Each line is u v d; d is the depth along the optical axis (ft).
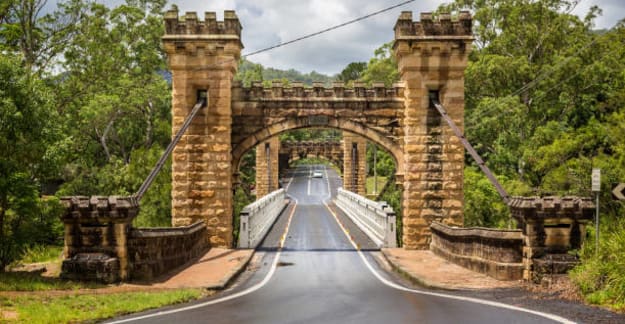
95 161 178.60
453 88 85.51
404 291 51.78
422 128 86.12
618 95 135.23
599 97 157.69
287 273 65.77
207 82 86.48
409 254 79.25
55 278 55.52
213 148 86.69
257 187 202.59
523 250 54.85
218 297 49.26
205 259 74.59
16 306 40.81
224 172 86.63
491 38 180.24
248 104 90.07
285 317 38.96
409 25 85.25
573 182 107.76
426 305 42.98
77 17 150.92
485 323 35.29
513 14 167.53
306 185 299.38
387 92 89.97
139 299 45.37
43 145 57.62
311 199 236.22
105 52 162.91
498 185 66.33
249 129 90.17
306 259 77.87
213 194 86.48
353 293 50.83
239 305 44.50
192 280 58.03
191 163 86.79
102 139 163.22
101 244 56.75
